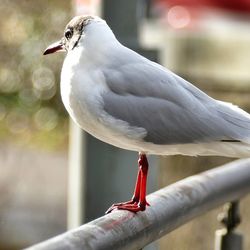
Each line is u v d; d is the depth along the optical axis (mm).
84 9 11070
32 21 26688
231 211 8867
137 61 8648
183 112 8609
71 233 5980
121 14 10742
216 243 8922
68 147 23578
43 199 19172
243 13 25078
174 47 16203
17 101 26656
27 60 26688
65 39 8812
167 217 7336
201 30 24438
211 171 8477
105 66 8500
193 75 15445
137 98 8539
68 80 8453
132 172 10594
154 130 8531
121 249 6449
